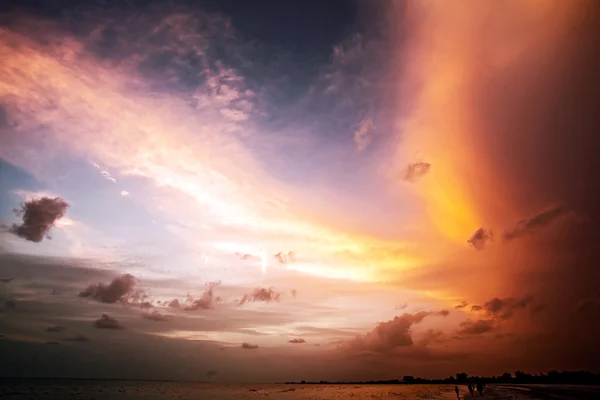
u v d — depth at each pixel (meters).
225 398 94.69
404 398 81.12
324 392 128.38
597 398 66.06
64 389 114.25
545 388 104.25
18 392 96.06
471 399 67.12
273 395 108.25
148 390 127.56
